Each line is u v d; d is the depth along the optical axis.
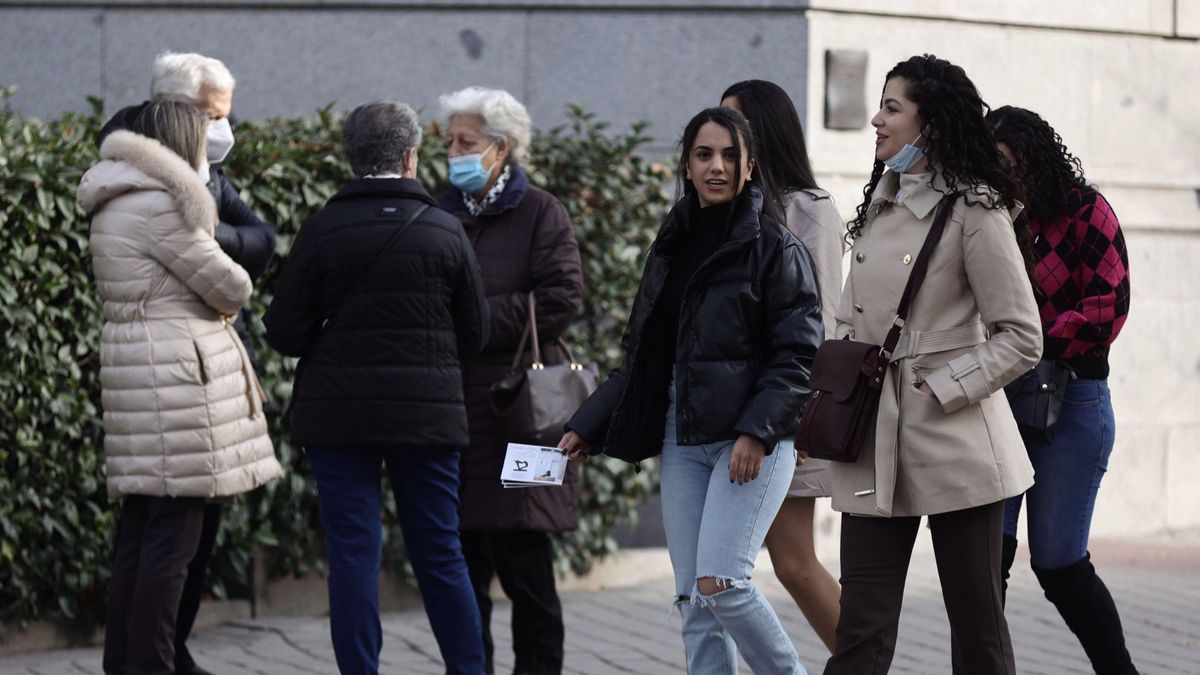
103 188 14.32
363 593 13.73
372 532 13.85
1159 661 16.69
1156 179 25.28
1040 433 13.58
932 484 11.37
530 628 15.52
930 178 11.66
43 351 16.67
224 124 16.19
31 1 24.72
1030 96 24.34
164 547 14.43
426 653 17.11
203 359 14.34
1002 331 11.33
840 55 22.84
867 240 11.90
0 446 16.62
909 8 23.38
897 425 11.48
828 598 13.45
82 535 17.19
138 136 14.34
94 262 14.53
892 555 11.70
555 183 19.91
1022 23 24.23
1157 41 25.44
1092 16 24.77
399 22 24.14
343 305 13.66
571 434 12.94
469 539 16.05
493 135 15.80
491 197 15.95
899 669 16.36
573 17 23.59
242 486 14.62
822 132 22.88
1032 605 19.48
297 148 18.39
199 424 14.31
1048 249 13.89
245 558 18.31
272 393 18.23
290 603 19.03
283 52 24.41
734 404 11.95
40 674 16.12
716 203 12.23
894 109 11.63
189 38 24.56
